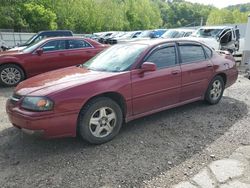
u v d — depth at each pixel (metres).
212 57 5.86
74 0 46.38
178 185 3.13
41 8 37.47
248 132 4.57
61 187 3.13
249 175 3.30
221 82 6.09
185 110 5.67
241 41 15.48
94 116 4.05
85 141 4.11
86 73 4.46
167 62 4.94
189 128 4.74
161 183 3.18
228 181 3.19
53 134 3.73
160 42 4.98
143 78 4.49
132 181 3.22
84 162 3.65
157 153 3.86
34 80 4.39
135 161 3.65
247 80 9.06
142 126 4.84
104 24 55.31
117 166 3.54
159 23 83.56
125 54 4.84
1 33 23.89
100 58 5.16
